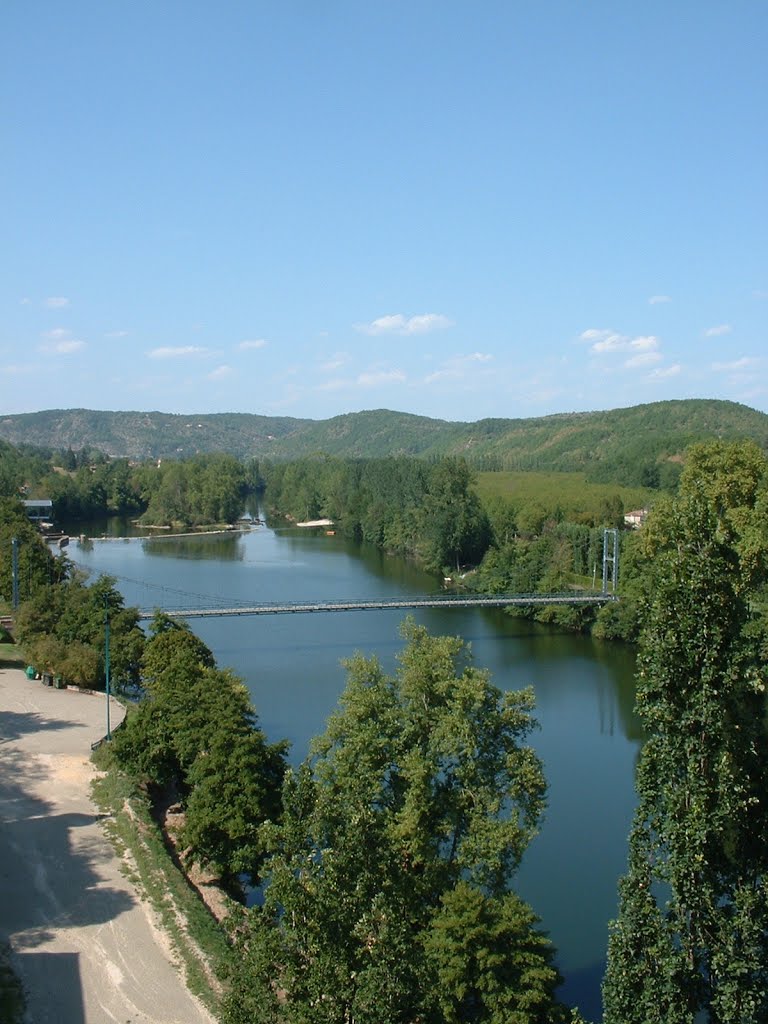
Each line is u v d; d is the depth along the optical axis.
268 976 23.61
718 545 24.12
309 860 24.52
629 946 24.31
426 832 40.66
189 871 53.31
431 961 32.56
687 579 23.84
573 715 86.62
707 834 23.17
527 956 34.78
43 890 48.03
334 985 22.58
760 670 23.80
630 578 121.69
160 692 69.69
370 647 114.44
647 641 24.67
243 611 126.00
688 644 23.58
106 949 42.50
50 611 102.56
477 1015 35.09
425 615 138.38
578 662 108.69
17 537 130.25
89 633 94.94
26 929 44.00
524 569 146.62
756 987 22.97
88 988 39.25
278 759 55.31
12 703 83.50
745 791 23.81
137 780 63.66
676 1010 23.42
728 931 23.12
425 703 45.56
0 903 46.44
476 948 34.47
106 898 47.41
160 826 58.72
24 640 99.19
